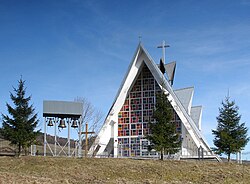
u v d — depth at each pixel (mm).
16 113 34312
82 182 23516
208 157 39594
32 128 34719
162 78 42750
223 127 36375
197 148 40656
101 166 28438
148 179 25797
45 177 24781
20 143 34094
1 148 47938
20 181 22016
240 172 28250
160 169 28156
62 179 24047
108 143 45062
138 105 45188
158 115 34250
